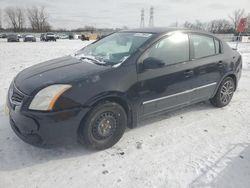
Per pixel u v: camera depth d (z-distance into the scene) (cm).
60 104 247
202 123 372
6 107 291
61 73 282
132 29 394
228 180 244
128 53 308
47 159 271
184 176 249
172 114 401
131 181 240
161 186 234
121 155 283
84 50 393
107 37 403
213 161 275
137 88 297
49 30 9412
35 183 233
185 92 357
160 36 330
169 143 311
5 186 227
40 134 248
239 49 1989
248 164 271
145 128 349
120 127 297
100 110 272
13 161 264
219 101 427
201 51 377
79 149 291
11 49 1552
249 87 589
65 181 238
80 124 268
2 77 612
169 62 333
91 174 249
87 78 265
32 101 247
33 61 941
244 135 337
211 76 391
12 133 319
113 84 275
